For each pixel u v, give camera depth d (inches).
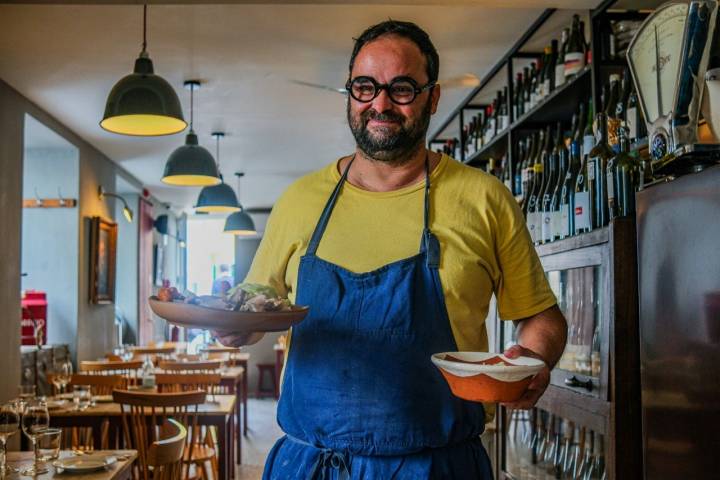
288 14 158.7
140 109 145.9
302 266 58.4
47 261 270.1
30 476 103.5
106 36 170.2
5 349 200.1
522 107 172.6
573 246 91.4
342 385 55.0
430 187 58.4
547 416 106.1
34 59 185.9
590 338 85.7
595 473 89.7
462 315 55.7
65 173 274.7
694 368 61.2
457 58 187.8
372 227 57.9
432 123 253.6
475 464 55.9
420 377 54.3
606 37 118.1
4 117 204.2
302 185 62.6
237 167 360.5
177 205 508.1
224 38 173.5
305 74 203.9
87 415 168.1
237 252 518.0
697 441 60.7
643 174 87.1
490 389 46.0
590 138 107.1
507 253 58.3
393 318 54.7
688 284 62.1
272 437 282.8
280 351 394.6
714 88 64.6
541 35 161.5
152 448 92.7
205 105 239.1
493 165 194.2
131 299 395.5
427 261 55.7
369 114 55.9
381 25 57.1
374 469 53.9
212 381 191.3
